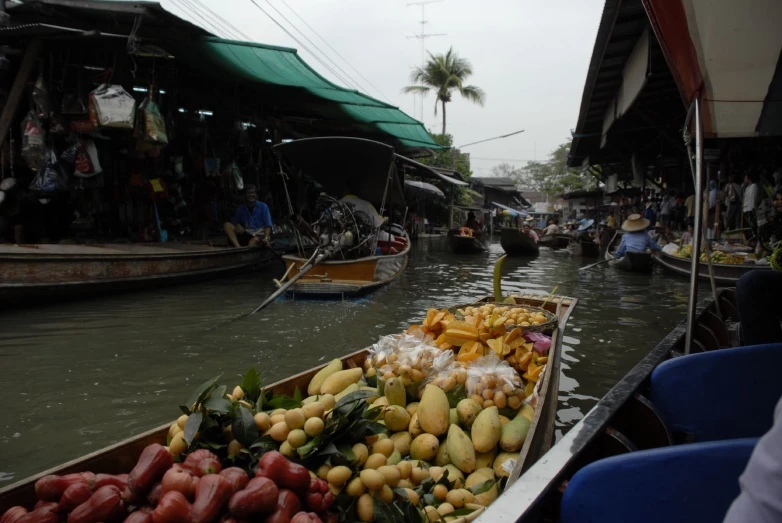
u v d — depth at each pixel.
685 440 2.08
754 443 1.27
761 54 2.58
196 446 1.95
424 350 3.03
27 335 5.71
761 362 1.99
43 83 7.64
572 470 1.57
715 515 1.28
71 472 1.95
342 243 8.70
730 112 3.38
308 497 1.69
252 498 1.49
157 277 8.30
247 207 11.38
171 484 1.54
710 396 2.04
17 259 6.35
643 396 2.22
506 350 3.29
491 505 1.27
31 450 3.26
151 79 9.66
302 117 15.66
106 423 3.63
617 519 1.33
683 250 11.17
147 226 10.27
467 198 36.66
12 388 4.22
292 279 7.71
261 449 1.95
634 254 11.95
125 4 7.16
